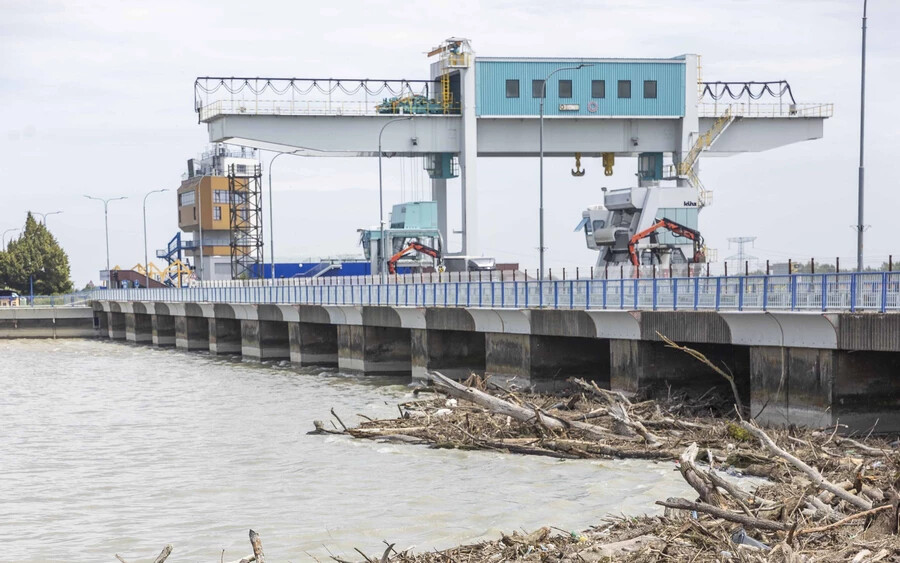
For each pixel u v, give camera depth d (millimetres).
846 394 32000
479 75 84375
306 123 83312
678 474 28531
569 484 28312
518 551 19938
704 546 18250
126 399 55906
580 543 19656
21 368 80125
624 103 86625
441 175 88250
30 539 25281
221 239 154125
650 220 74188
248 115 82125
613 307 43062
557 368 48156
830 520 19297
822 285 32344
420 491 28531
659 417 34438
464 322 53094
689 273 54344
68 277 172375
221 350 92562
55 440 41375
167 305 104625
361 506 27172
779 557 16875
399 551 22359
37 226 172375
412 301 59562
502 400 35469
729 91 89625
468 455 33250
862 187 39156
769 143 90625
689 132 87750
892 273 30453
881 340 29984
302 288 74875
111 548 24172
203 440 39875
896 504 18375
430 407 41250
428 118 84812
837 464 26094
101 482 32094
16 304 133375
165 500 29156
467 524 24734
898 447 28797
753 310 34500
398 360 65875
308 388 58125
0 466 35469
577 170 90250
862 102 39312
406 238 94750
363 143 84188
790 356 33594
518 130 87125
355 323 66250
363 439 37250
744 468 27453
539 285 47969
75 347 108438
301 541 23906
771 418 34281
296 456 34969
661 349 40750
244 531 25172
